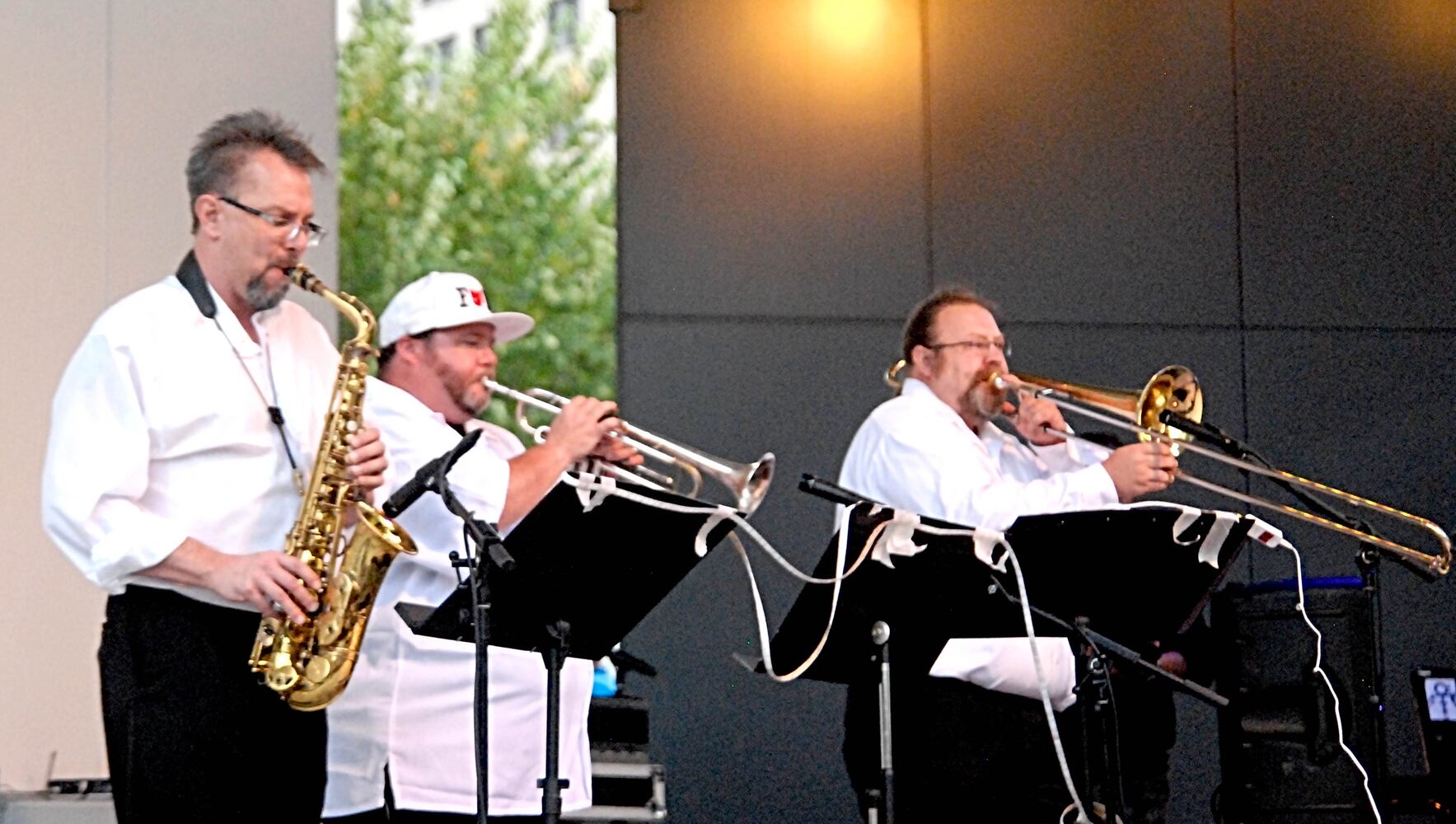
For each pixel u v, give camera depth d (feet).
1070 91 26.89
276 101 24.17
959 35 26.66
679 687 25.18
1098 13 27.04
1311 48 27.61
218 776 14.38
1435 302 27.68
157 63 23.67
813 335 25.98
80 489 14.12
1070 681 19.47
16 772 22.27
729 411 25.70
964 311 20.68
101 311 23.26
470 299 17.90
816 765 25.38
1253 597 21.36
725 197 25.93
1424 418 27.48
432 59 32.81
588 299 32.58
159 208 23.58
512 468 16.65
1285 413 27.14
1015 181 26.66
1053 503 19.13
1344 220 27.53
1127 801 20.89
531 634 14.96
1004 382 20.53
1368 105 27.71
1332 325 27.37
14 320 22.80
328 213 24.30
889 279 26.23
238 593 14.01
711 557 25.44
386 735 16.72
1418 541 27.27
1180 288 26.96
